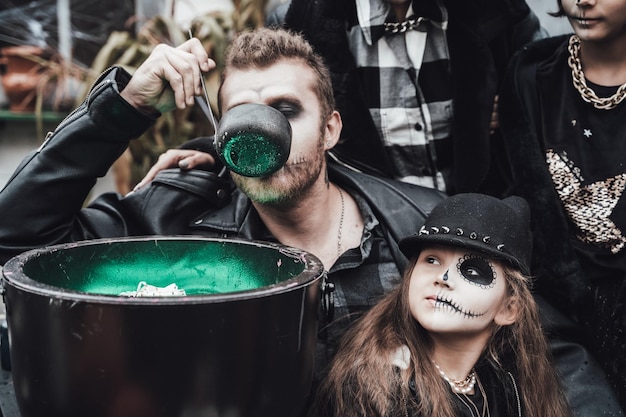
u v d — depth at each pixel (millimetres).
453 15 1606
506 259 1185
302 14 1629
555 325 1391
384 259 1376
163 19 2803
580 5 1373
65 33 3215
